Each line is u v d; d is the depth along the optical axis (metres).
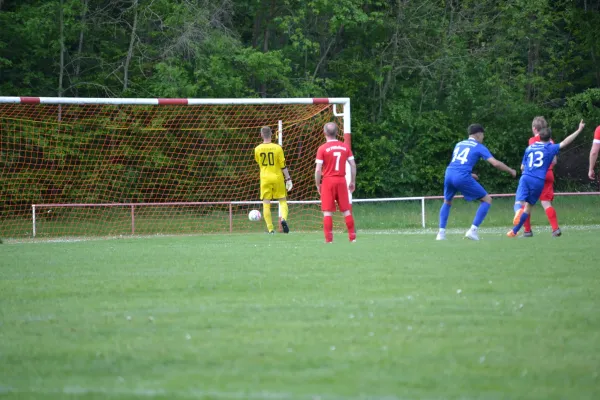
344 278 25.23
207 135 101.31
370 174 123.56
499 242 40.31
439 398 11.80
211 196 101.75
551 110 132.25
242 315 18.81
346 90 125.75
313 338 16.09
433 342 15.56
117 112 96.56
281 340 15.95
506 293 21.56
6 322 18.50
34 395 12.37
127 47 115.62
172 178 99.25
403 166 125.06
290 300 20.94
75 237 70.00
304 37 120.06
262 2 119.69
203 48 107.62
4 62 103.44
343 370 13.52
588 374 13.10
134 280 25.86
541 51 141.50
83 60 112.06
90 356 14.94
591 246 36.34
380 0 126.75
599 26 132.50
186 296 22.06
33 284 25.31
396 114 123.69
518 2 123.38
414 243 40.75
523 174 46.47
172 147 99.50
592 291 21.84
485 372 13.27
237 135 103.44
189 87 101.44
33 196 90.25
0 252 40.84
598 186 129.75
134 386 12.77
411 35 124.50
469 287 22.75
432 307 19.47
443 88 130.12
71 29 106.19
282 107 108.50
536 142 46.12
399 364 13.87
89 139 94.75
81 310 20.05
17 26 103.88
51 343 16.11
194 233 72.75
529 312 18.67
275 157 60.03
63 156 91.81
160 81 104.19
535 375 13.06
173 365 14.12
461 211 84.94
